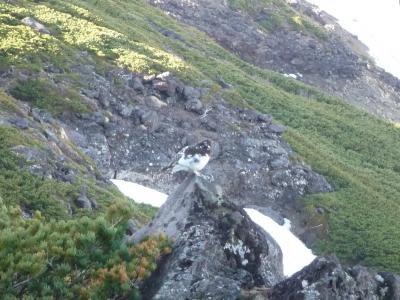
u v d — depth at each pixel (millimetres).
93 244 11898
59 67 48781
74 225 12266
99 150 42844
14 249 11094
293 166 52844
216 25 102375
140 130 47094
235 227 13641
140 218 28047
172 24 89375
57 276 11125
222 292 12312
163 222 13859
